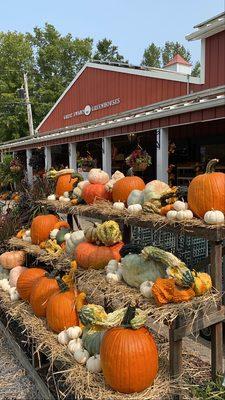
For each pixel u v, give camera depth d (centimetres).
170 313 219
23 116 3033
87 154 1352
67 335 283
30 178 1482
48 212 512
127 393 226
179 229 257
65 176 476
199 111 659
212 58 963
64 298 298
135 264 257
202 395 239
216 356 256
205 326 244
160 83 1163
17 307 355
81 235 354
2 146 1827
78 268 316
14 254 435
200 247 380
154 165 1251
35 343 307
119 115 956
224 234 236
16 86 3177
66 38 3644
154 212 290
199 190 258
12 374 319
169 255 238
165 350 284
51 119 1858
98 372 248
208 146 1133
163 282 230
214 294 238
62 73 3638
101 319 235
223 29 916
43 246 409
